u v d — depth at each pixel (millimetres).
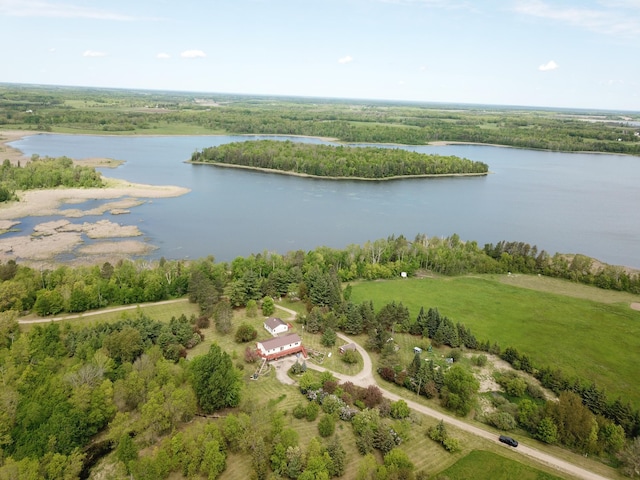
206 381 91750
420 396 103938
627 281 173500
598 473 82938
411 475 73688
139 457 79250
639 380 115312
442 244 198500
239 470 77938
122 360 102500
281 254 194125
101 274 146000
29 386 89250
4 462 74125
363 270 174250
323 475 73438
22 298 128125
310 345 123000
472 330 137000
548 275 186875
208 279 146250
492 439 90625
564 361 122688
